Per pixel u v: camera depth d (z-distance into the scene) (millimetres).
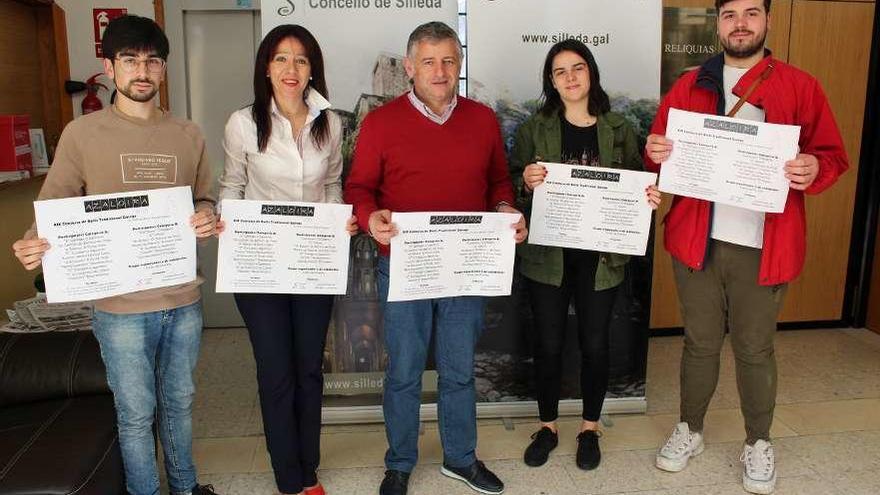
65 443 1913
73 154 1794
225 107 4031
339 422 2807
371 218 1999
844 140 3891
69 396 2223
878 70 3844
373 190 2146
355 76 2562
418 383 2256
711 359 2404
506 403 2832
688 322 2398
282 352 2102
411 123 2045
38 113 3252
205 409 3012
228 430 2797
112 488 1955
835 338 3924
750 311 2258
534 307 2424
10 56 2945
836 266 4051
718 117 2016
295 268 2006
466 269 2086
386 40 2553
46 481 1765
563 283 2371
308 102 2039
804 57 3783
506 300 2752
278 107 2029
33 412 2113
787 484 2344
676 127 2068
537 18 2562
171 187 1866
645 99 2637
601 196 2191
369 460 2543
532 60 2582
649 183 2156
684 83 2256
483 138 2127
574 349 2820
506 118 2611
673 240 2346
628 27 2594
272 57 1962
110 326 1871
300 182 2066
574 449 2596
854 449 2580
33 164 2797
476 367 2793
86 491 1816
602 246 2232
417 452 2352
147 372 1934
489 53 2566
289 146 2033
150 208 1800
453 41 1978
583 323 2408
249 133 2020
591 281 2348
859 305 4082
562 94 2262
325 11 2521
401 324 2156
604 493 2309
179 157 1890
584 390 2479
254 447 2646
